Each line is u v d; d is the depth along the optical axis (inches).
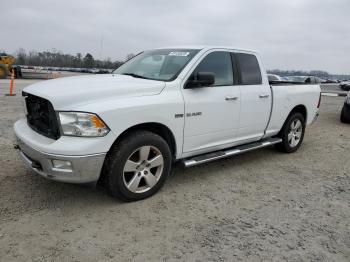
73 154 129.9
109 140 136.9
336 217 148.2
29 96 156.7
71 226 129.9
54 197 153.3
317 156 244.4
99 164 136.4
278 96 220.4
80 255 112.7
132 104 143.3
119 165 142.3
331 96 793.6
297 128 248.5
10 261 107.8
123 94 146.3
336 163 228.7
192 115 167.2
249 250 120.1
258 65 210.7
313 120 266.5
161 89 157.4
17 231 124.5
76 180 134.8
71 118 132.0
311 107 257.0
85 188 163.8
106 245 119.0
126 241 122.0
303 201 163.2
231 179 188.2
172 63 177.9
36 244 117.3
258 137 216.4
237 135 199.2
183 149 169.8
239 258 115.3
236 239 126.6
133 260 111.6
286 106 229.3
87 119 132.1
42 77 1119.6
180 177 187.0
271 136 232.4
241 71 197.8
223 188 174.4
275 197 166.6
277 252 119.7
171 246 120.3
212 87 179.2
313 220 144.4
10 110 369.7
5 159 198.4
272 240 127.2
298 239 128.7
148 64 190.7
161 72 175.9
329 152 257.1
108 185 144.7
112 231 128.0
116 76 177.8
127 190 147.8
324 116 449.1
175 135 162.7
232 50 195.9
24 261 108.2
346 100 396.5
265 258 116.0
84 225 131.2
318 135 320.2
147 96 151.3
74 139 132.3
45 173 138.6
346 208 157.6
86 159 132.3
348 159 239.9
